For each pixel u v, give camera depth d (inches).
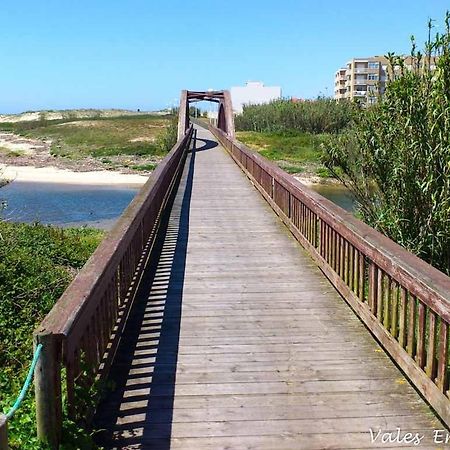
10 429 116.1
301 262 282.8
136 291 223.6
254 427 131.8
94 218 863.7
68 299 121.5
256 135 1715.1
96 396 132.0
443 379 126.3
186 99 1486.2
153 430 130.4
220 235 349.4
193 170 751.7
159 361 167.6
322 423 133.1
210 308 214.8
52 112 4640.8
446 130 198.7
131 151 1808.6
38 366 102.9
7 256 338.6
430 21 214.4
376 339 182.1
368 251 178.1
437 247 211.3
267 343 181.0
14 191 1158.3
